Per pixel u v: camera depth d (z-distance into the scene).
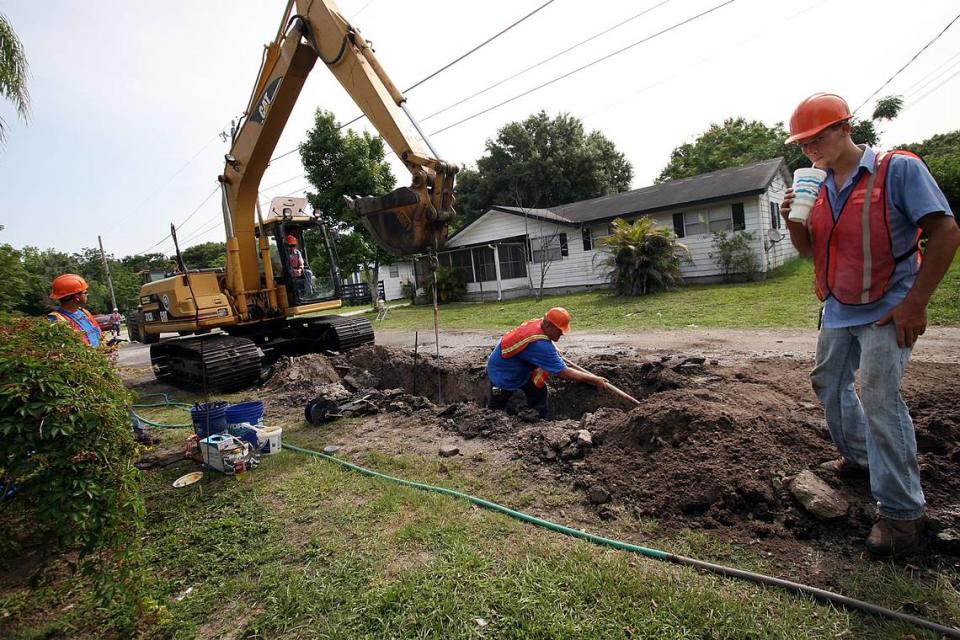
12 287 10.80
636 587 2.19
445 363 7.16
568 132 33.81
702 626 1.96
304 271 9.01
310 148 18.39
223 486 3.86
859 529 2.42
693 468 2.98
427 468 3.75
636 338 8.54
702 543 2.50
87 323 4.75
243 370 7.55
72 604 2.60
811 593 2.08
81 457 2.01
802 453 3.00
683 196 16.16
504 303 17.89
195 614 2.37
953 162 16.42
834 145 2.22
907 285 2.13
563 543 2.62
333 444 4.59
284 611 2.30
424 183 4.96
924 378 4.21
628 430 3.57
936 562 2.18
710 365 5.40
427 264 22.33
